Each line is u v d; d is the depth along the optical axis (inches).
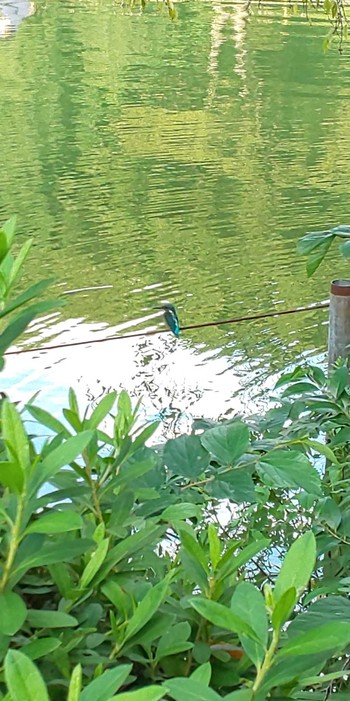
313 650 28.6
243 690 29.6
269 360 385.1
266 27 1373.0
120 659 35.7
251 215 603.8
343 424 91.3
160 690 23.8
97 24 1389.0
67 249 531.5
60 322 426.6
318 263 94.5
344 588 61.7
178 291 477.1
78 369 362.0
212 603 29.3
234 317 443.5
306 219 598.5
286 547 109.5
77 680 24.9
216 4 1519.4
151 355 380.5
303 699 38.7
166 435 155.6
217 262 520.7
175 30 1352.1
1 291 38.8
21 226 566.6
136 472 41.2
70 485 41.7
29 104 912.9
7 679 24.4
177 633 35.4
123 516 40.9
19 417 31.0
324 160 737.6
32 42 1248.2
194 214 604.1
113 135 805.2
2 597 30.6
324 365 380.8
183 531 38.5
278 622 29.0
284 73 1085.8
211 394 322.7
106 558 37.2
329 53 1200.8
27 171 692.1
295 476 48.9
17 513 30.9
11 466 29.8
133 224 580.4
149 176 687.1
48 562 31.7
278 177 691.4
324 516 82.0
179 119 865.5
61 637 34.4
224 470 52.8
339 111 910.4
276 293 477.4
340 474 100.0
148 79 1042.1
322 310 451.8
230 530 113.0
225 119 869.8
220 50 1217.4
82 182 667.4
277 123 858.1
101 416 41.7
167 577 35.4
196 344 399.2
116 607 37.1
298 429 88.8
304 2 274.1
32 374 357.4
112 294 466.3
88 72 1069.8
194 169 707.4
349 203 633.0
